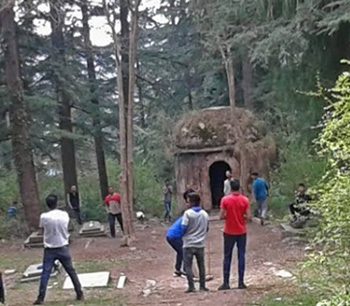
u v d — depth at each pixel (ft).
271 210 65.77
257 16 45.16
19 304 29.30
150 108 97.09
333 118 18.93
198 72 104.58
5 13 61.67
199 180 73.15
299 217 44.75
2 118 65.51
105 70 85.51
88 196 89.04
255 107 86.17
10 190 76.79
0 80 66.59
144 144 96.73
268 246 43.65
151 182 90.43
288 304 24.23
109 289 32.78
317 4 37.96
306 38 40.50
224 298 26.68
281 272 33.42
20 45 72.23
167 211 73.15
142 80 89.40
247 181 69.21
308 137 46.24
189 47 101.76
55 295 31.50
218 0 52.39
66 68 74.95
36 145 70.23
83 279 34.91
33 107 65.92
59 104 73.56
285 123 73.05
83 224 68.08
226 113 74.38
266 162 71.56
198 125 73.82
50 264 28.99
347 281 16.93
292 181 66.74
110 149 86.38
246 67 84.64
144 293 30.32
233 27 51.11
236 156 71.87
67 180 79.71
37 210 62.64
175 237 33.99
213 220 65.57
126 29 80.48
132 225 53.62
